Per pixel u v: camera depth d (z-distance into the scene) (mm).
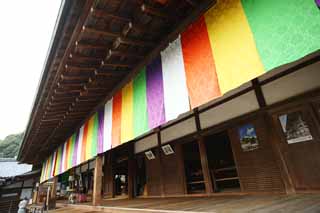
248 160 5047
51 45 4133
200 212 3271
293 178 4211
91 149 7145
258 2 2717
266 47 2482
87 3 3121
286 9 2385
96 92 6242
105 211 5785
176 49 3947
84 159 7621
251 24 2729
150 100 4402
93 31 3654
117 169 11570
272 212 2703
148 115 4387
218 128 5773
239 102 5391
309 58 4270
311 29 2113
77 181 14984
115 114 5863
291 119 4391
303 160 4121
